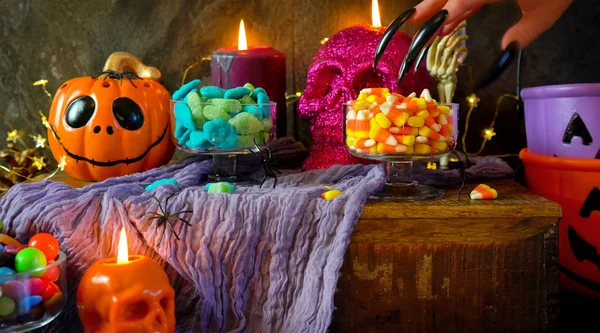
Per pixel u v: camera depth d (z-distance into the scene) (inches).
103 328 34.8
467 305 39.7
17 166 57.9
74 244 39.1
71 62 59.2
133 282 34.5
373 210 38.3
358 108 40.3
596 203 44.3
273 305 38.3
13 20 58.9
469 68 57.1
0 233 39.8
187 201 39.5
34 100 60.0
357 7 57.0
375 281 39.4
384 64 46.1
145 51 58.8
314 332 36.6
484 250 39.2
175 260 38.1
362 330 39.9
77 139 47.8
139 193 41.5
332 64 47.6
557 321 43.6
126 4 58.2
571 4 54.9
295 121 59.6
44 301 35.2
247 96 45.4
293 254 38.5
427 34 39.8
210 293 38.2
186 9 58.1
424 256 39.2
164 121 49.9
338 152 49.4
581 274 45.9
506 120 57.8
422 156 40.1
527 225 38.9
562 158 44.9
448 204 38.9
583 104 44.0
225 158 47.4
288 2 57.4
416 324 39.9
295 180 45.6
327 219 38.1
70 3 58.3
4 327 33.8
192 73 59.0
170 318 35.9
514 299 39.7
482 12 56.1
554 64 56.2
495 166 48.5
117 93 48.1
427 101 40.3
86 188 41.9
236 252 38.2
